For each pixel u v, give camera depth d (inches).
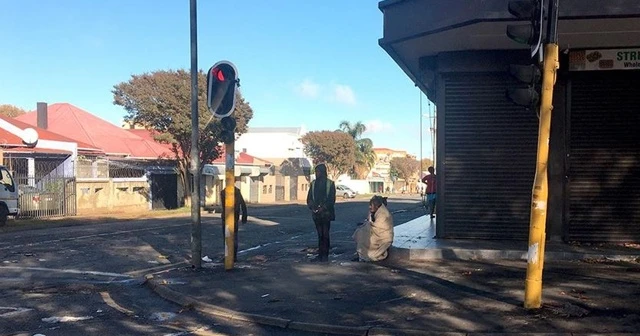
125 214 1232.2
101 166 1435.8
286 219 1019.3
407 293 336.2
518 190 486.3
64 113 1784.0
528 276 289.0
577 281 348.5
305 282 377.7
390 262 443.2
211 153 1497.3
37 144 1258.6
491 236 491.5
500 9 394.0
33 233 780.0
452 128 496.1
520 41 287.9
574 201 477.4
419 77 592.4
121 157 1595.7
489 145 490.3
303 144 3093.0
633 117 468.4
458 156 496.4
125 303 346.3
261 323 294.2
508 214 488.1
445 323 270.7
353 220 1005.8
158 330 282.2
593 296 309.9
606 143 472.4
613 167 472.1
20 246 621.9
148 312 322.3
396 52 497.0
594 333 246.5
